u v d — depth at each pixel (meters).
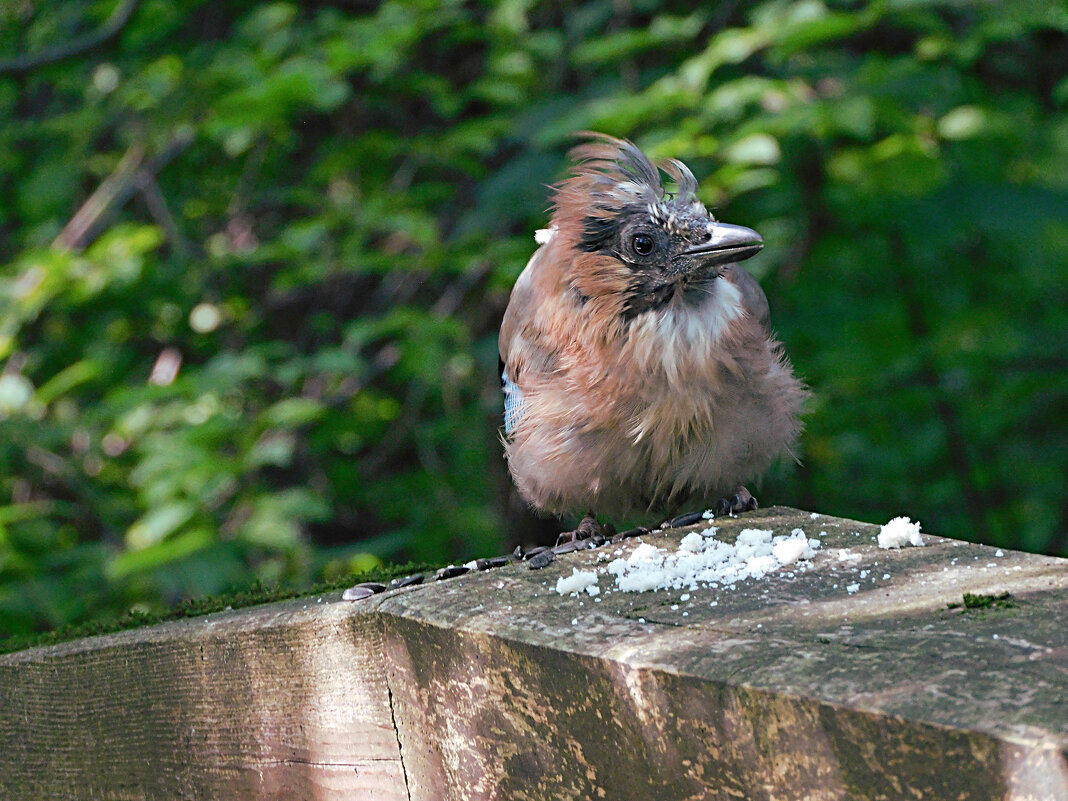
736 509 6.23
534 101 11.27
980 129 10.06
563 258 6.39
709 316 6.25
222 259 11.98
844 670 3.04
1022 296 12.96
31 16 13.77
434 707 4.05
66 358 12.81
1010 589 3.66
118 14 12.06
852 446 13.17
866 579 3.99
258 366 10.55
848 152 10.41
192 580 9.70
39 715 5.51
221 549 10.01
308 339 13.42
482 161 12.73
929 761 2.69
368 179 12.43
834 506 13.27
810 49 10.80
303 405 10.34
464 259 10.87
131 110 12.44
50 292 10.92
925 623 3.37
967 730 2.62
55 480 12.16
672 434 6.29
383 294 13.27
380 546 11.31
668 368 6.14
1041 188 10.78
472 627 3.85
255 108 10.47
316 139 13.55
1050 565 3.94
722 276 6.55
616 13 12.05
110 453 12.04
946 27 10.91
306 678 4.49
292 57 11.52
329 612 4.40
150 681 5.04
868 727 2.79
